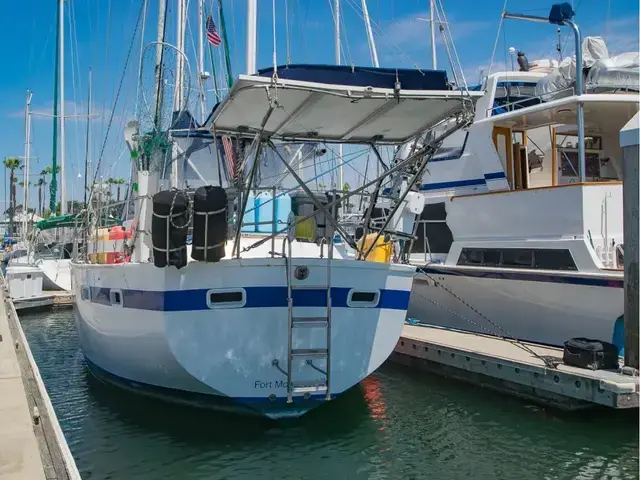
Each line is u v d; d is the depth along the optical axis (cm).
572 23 999
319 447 693
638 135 727
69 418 779
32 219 2697
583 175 964
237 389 675
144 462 646
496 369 891
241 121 671
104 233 905
